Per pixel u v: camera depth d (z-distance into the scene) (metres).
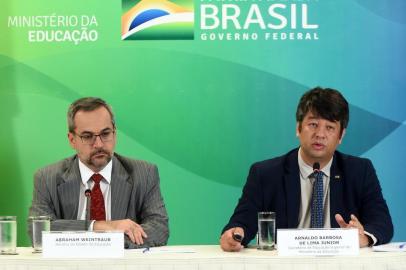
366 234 3.51
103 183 4.00
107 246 3.06
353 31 5.04
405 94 5.05
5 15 5.02
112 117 4.00
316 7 5.04
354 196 3.91
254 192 3.92
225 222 5.08
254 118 5.07
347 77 5.05
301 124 3.86
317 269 3.03
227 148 5.08
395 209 5.05
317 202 3.75
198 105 5.07
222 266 3.03
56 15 5.02
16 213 5.02
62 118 5.02
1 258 3.03
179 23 5.03
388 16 5.05
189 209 5.08
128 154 5.05
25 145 5.03
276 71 5.05
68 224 3.77
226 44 5.04
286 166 3.94
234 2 5.04
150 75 5.05
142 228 3.85
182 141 5.07
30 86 5.02
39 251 3.29
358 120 5.05
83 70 5.03
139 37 5.04
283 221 3.86
